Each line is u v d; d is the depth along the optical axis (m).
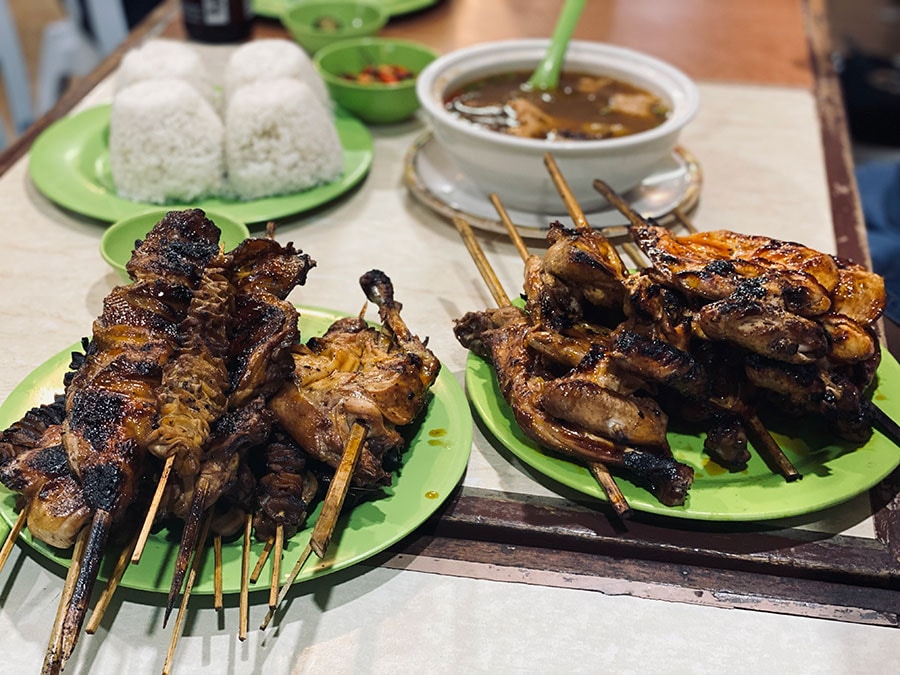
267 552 0.28
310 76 0.55
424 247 0.48
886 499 0.33
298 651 0.28
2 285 0.44
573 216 0.39
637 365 0.30
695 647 0.28
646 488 0.31
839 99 0.65
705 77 0.67
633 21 0.77
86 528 0.26
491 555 0.31
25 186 0.52
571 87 0.53
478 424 0.36
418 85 0.49
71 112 0.60
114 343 0.28
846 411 0.31
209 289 0.29
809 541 0.31
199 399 0.27
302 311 0.39
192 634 0.28
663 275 0.31
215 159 0.49
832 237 0.49
